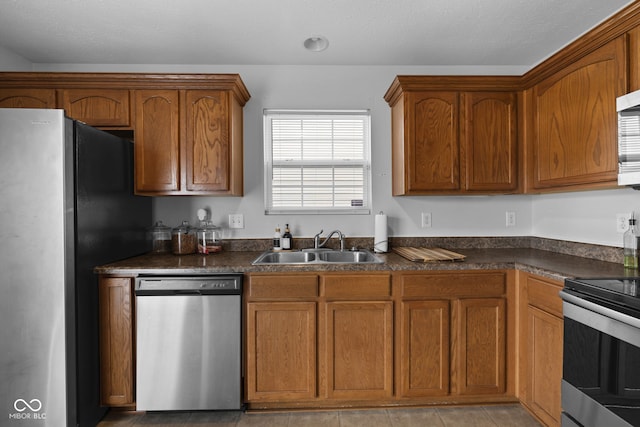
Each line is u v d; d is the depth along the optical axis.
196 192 2.36
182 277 2.03
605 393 1.32
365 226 2.79
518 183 2.39
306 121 2.80
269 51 2.52
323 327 2.09
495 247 2.80
